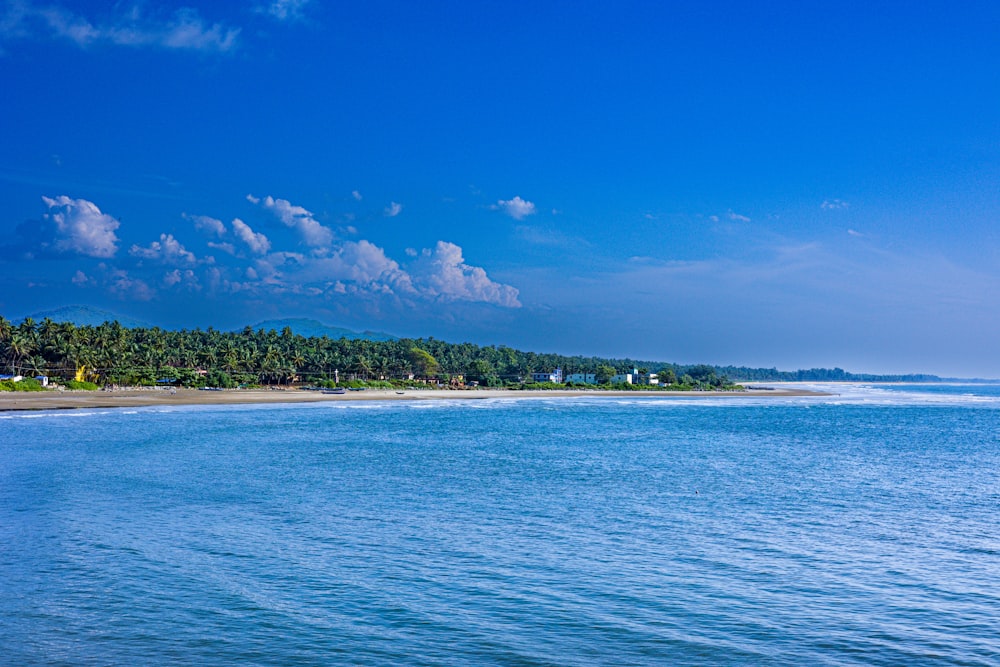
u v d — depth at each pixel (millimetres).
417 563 22109
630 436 68000
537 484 37219
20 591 19078
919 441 65875
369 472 40750
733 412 119312
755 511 30781
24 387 128375
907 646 16266
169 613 17609
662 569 21859
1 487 34125
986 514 30578
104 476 37719
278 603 18391
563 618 17656
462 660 15164
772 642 16391
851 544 25203
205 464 42938
